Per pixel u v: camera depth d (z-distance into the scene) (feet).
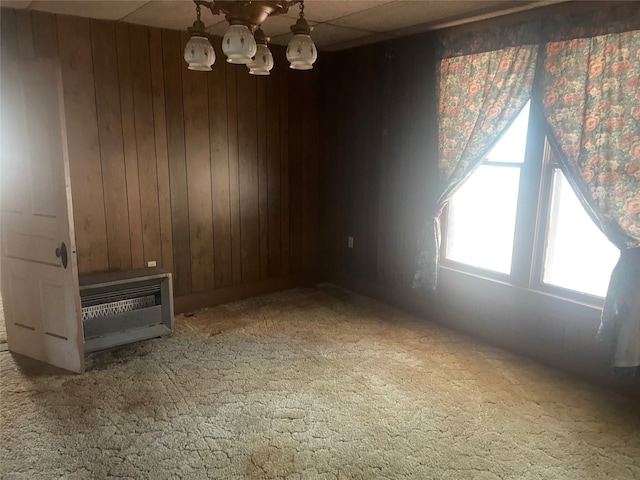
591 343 10.22
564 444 8.22
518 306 11.52
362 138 15.11
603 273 10.19
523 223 11.23
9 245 10.85
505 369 10.84
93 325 11.50
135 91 12.50
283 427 8.59
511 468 7.62
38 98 9.58
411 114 13.32
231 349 11.74
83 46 11.61
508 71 10.73
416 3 10.00
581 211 10.39
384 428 8.61
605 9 9.04
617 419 8.94
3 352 11.49
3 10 10.61
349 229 16.24
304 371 10.66
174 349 11.70
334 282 17.21
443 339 12.45
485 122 11.28
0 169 10.48
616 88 9.04
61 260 10.06
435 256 12.86
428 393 9.80
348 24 11.84
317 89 15.93
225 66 13.88
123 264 12.96
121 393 9.66
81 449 7.93
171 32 12.80
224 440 8.20
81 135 11.88
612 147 9.18
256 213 15.34
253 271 15.62
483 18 11.14
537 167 10.77
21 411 8.97
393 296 14.90
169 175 13.41
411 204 13.80
